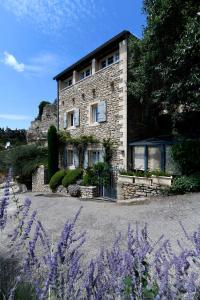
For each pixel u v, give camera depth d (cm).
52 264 143
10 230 433
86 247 420
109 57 1268
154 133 1159
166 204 681
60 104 1698
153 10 845
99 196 1158
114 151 1152
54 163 1541
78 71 1522
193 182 770
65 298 141
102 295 147
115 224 563
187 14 817
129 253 163
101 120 1237
